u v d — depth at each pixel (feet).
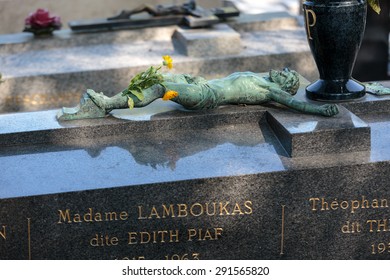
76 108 18.20
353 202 16.35
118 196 15.69
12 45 29.53
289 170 15.99
